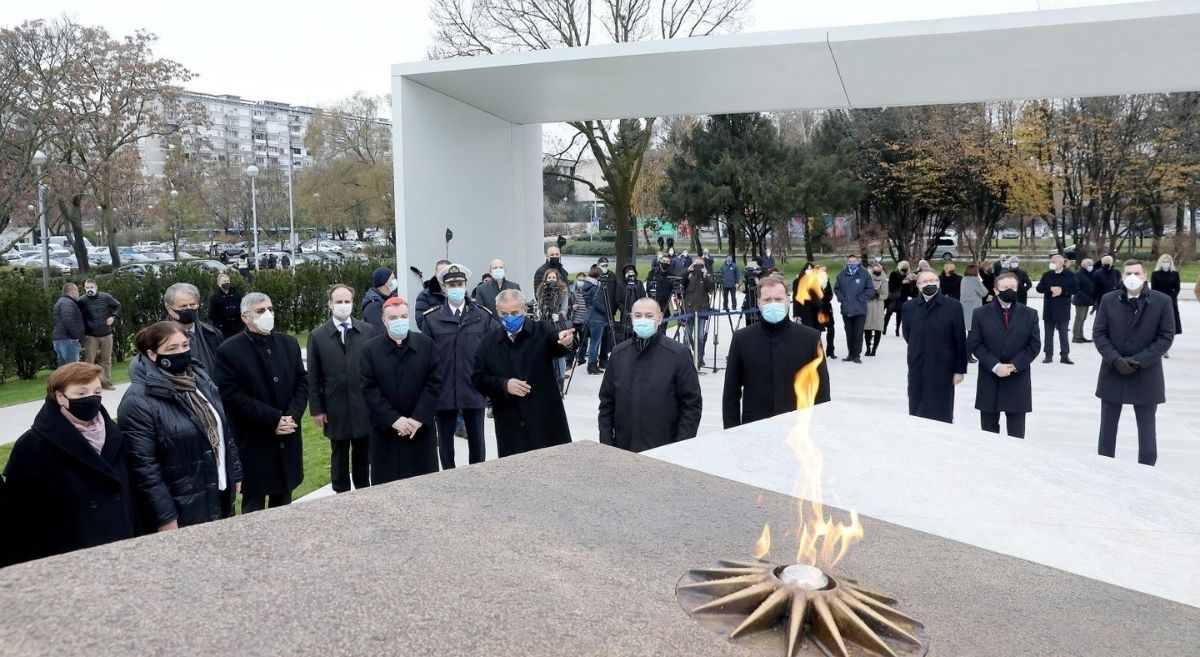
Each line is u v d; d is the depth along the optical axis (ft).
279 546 7.15
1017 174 98.78
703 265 43.73
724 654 5.68
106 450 11.23
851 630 6.00
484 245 41.04
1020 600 7.07
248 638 5.49
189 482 12.76
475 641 5.60
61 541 10.76
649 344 15.20
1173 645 6.31
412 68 33.09
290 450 16.34
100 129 92.94
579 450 11.28
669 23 81.30
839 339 51.01
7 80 81.46
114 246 108.88
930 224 121.08
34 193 95.30
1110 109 92.07
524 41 79.20
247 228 193.77
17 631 5.45
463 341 20.63
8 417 30.91
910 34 28.89
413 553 7.16
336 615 5.87
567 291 35.32
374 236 212.43
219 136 366.84
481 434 21.03
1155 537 9.51
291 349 16.69
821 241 119.96
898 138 108.27
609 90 37.32
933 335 21.17
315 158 168.04
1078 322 46.96
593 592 6.54
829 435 13.94
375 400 16.58
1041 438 25.20
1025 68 33.94
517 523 8.14
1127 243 127.75
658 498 9.25
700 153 102.63
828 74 35.01
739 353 16.71
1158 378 19.76
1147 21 26.94
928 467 12.17
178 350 12.80
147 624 5.61
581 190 173.68
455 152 37.86
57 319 35.60
